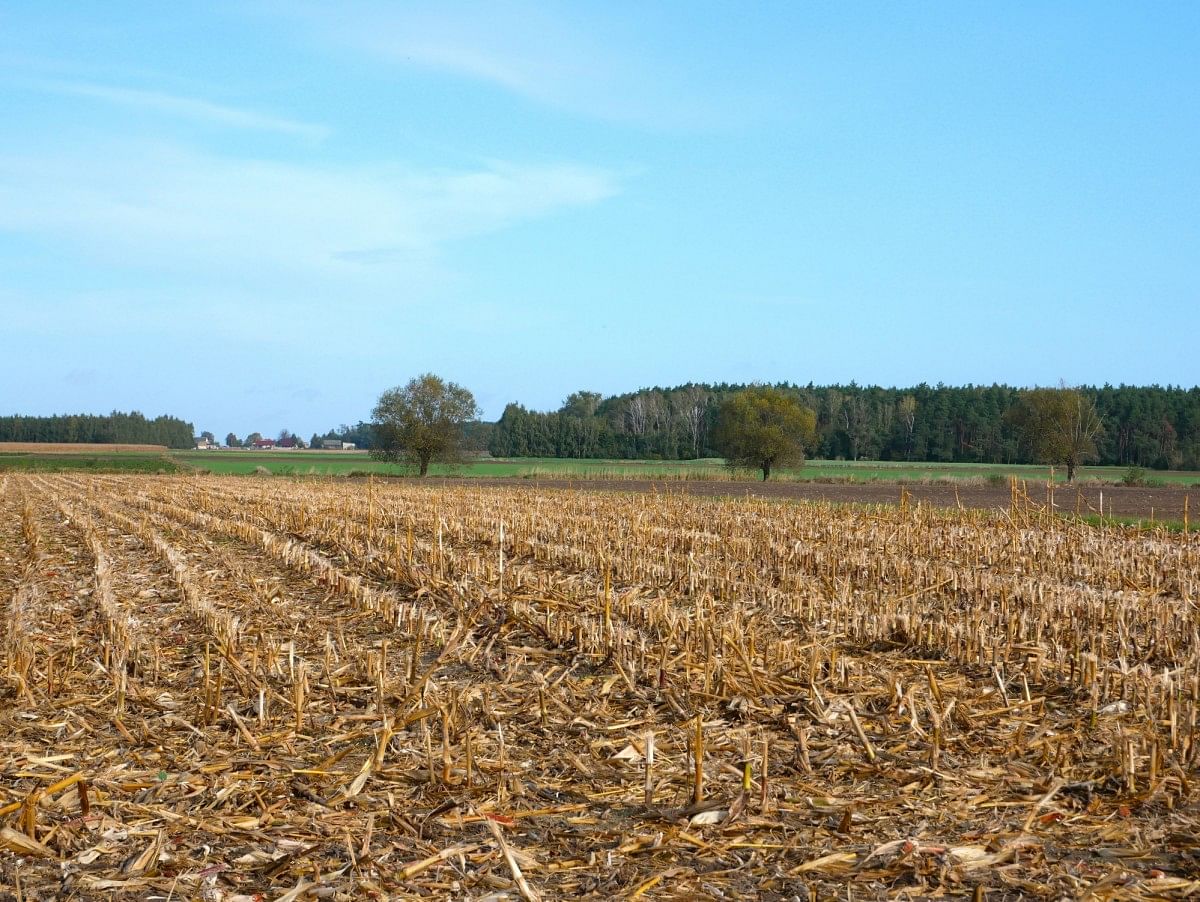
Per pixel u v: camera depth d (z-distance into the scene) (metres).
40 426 197.62
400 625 12.76
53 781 7.30
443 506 32.22
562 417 148.88
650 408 151.75
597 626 11.59
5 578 17.58
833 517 27.06
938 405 142.25
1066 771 7.22
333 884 5.63
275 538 21.69
